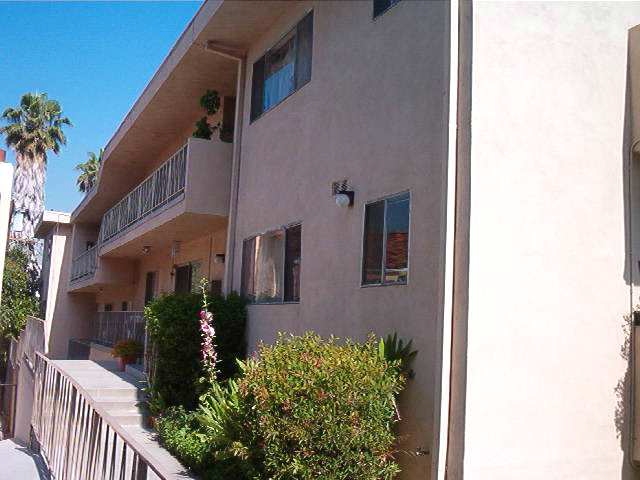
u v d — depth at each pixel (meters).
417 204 7.46
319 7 10.38
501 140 6.93
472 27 6.98
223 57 13.36
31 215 43.84
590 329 7.13
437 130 7.27
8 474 11.80
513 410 6.61
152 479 5.51
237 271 12.35
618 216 7.50
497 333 6.63
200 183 12.87
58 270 31.72
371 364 6.73
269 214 11.29
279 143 11.21
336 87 9.55
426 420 6.84
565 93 7.34
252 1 11.29
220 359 11.36
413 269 7.39
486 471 6.41
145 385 13.09
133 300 23.98
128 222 18.38
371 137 8.53
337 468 6.31
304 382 6.44
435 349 6.84
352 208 8.77
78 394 9.40
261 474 6.71
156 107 16.67
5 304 33.09
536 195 7.02
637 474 7.20
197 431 9.50
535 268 6.91
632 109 7.77
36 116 44.81
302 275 9.89
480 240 6.67
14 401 25.83
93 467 7.61
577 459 6.88
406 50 8.02
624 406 7.21
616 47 7.78
